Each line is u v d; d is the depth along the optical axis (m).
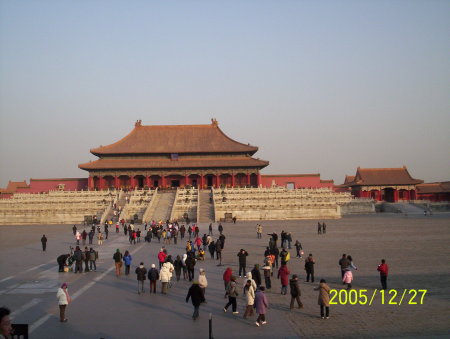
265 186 151.00
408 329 21.61
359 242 55.72
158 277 31.20
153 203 103.50
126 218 95.56
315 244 54.53
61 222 98.19
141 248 54.53
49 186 149.38
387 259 41.88
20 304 27.59
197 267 40.38
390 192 161.38
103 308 26.48
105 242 61.81
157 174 145.38
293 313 24.92
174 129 165.62
